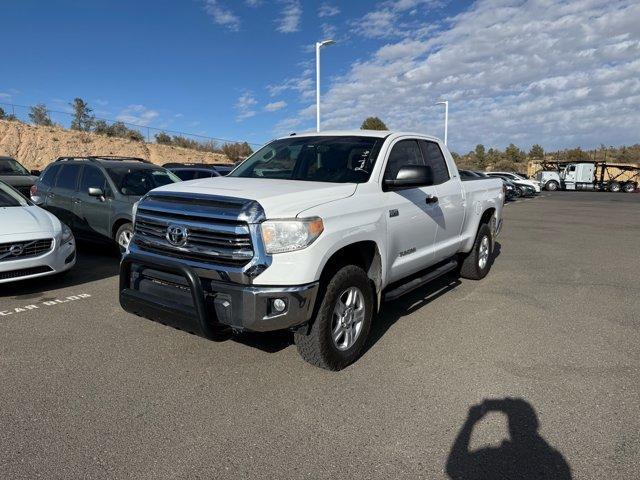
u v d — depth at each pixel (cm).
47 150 3662
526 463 290
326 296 385
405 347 468
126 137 4497
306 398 366
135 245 421
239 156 4644
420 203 507
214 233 364
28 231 624
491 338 495
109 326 514
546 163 5025
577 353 457
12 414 338
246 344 465
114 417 336
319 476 277
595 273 810
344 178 460
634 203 2752
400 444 308
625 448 305
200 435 316
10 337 482
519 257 960
